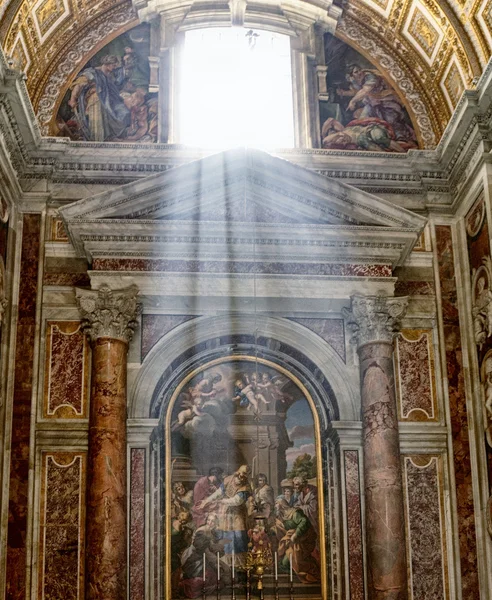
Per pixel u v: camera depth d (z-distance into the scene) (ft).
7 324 55.01
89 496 51.67
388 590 51.19
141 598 52.54
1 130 52.70
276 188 55.93
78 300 54.70
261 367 57.62
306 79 63.72
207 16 64.44
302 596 53.83
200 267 55.57
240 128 63.16
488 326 54.24
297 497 55.52
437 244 59.16
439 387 56.75
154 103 62.54
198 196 55.42
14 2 54.29
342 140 62.69
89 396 54.75
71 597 51.85
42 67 62.13
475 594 53.31
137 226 54.65
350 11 64.80
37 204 57.82
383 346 54.90
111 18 64.28
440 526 54.44
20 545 52.16
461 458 55.42
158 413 55.93
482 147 55.06
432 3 60.39
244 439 56.29
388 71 64.54
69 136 61.16
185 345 56.65
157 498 54.60
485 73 53.62
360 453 55.31
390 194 60.13
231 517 54.90
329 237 55.88
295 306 56.90
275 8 64.69
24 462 53.31
